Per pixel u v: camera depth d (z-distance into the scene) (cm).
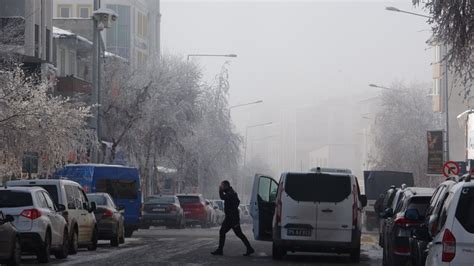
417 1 2381
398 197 2748
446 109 5959
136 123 6384
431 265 1405
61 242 2762
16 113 3975
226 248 3466
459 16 2320
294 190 2822
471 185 1382
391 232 2284
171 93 6538
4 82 4012
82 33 8081
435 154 5978
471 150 6731
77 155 4941
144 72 6538
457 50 2362
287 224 2812
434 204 1788
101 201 3534
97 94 4850
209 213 6372
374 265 2764
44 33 5497
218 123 7925
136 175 4344
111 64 6388
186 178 7694
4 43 4347
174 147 6656
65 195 2948
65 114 4284
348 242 2798
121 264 2569
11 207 2567
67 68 7038
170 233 4953
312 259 2983
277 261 2834
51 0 5828
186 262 2675
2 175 4147
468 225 1359
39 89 4200
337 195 2811
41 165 4256
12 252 2378
